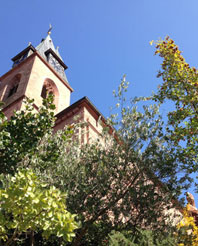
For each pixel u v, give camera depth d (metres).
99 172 9.91
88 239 9.91
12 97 29.16
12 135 8.49
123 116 11.07
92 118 19.52
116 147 10.65
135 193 9.66
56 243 9.64
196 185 10.56
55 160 9.38
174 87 12.95
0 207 6.14
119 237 6.89
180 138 11.67
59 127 20.34
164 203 10.01
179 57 13.21
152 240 7.37
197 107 12.52
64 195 6.32
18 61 40.00
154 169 10.19
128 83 11.67
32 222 6.13
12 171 8.50
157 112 11.27
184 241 9.33
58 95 32.75
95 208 9.21
